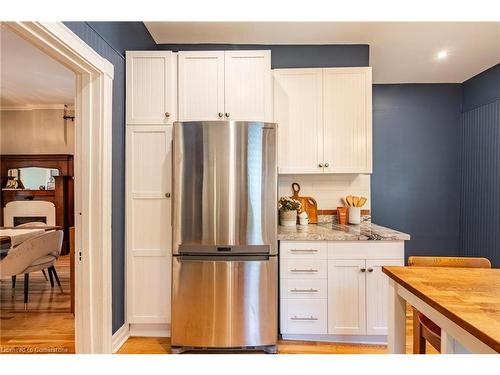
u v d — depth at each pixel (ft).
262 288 6.84
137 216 7.55
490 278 4.33
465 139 12.32
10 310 9.41
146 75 7.63
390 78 12.19
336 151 8.48
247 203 6.79
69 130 18.10
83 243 6.14
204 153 6.79
